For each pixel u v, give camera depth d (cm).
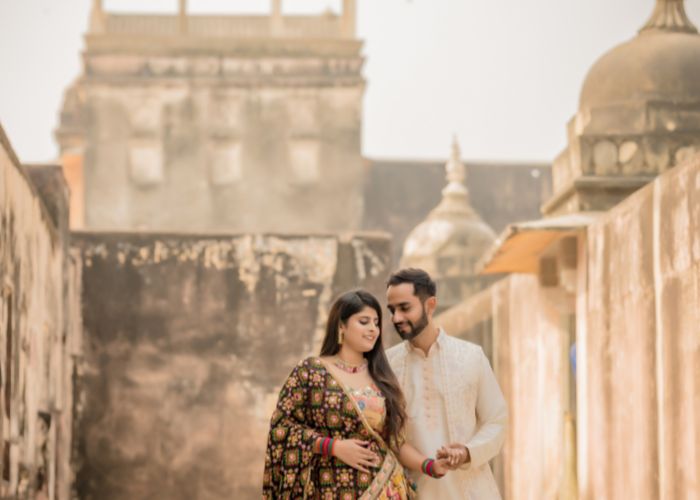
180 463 1405
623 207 902
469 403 523
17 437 920
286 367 1434
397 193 3105
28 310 980
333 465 487
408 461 504
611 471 944
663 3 1277
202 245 1441
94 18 2842
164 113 2833
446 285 2433
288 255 1451
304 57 2862
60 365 1258
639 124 1191
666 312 778
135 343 1416
